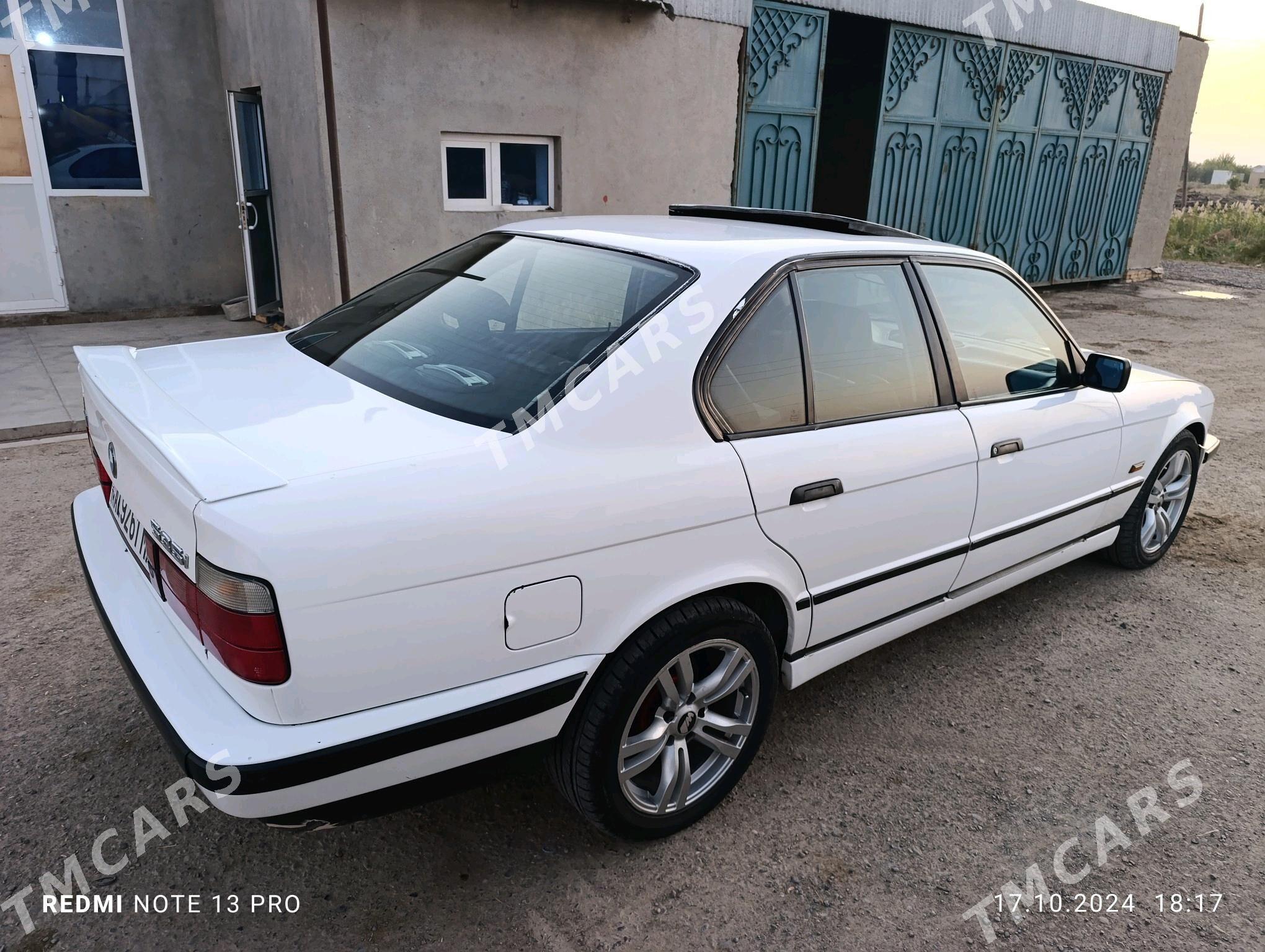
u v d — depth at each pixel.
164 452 1.88
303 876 2.34
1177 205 34.47
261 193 8.48
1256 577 4.39
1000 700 3.28
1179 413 4.11
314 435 2.04
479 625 1.93
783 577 2.51
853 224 3.01
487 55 7.07
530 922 2.22
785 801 2.70
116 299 8.68
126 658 2.04
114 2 8.00
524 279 2.69
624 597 2.15
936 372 2.96
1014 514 3.28
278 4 6.80
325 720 1.82
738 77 8.71
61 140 8.07
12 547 4.03
